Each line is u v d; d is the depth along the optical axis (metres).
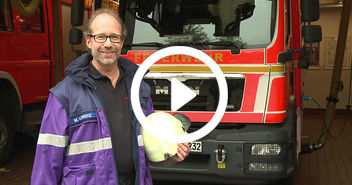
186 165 4.43
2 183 5.66
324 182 5.77
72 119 2.10
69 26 8.20
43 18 7.28
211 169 4.33
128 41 4.80
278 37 4.41
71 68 2.15
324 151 7.92
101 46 2.16
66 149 2.13
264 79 4.36
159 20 4.76
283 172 4.29
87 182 2.11
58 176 2.13
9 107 6.52
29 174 6.11
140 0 4.84
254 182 4.33
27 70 6.80
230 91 4.42
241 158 4.27
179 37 4.67
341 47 7.16
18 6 6.59
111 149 2.15
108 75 2.29
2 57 6.24
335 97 7.14
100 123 2.15
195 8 4.68
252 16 4.53
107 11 2.21
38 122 7.21
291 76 5.07
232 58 4.43
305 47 4.46
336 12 13.84
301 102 5.58
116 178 2.16
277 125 4.45
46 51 7.35
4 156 6.46
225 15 4.58
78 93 2.14
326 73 14.16
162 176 4.53
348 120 12.19
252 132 4.30
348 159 7.24
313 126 11.02
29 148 7.78
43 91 7.25
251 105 4.38
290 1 5.07
